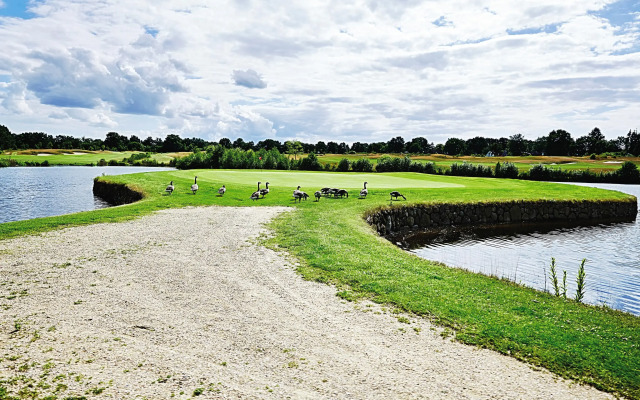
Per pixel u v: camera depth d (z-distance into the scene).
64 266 12.86
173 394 6.22
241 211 24.77
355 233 18.73
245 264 13.47
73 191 49.06
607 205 38.97
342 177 49.88
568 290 16.69
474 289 11.63
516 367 7.41
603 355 7.91
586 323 9.54
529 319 9.55
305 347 7.92
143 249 15.22
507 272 19.31
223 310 9.65
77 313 9.26
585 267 20.53
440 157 152.12
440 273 13.15
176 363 7.19
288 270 12.88
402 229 29.80
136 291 10.78
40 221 20.50
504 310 10.07
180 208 25.81
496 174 86.25
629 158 144.00
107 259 13.77
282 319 9.22
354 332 8.63
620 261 21.83
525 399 6.39
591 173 89.44
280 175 49.25
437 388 6.61
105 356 7.36
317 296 10.70
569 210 37.25
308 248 15.50
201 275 12.25
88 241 16.34
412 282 11.84
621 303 15.30
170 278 11.91
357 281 11.84
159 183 37.59
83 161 132.25
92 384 6.44
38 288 10.81
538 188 44.03
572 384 6.93
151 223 20.52
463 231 30.41
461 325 9.06
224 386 6.49
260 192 30.09
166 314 9.34
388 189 37.25
